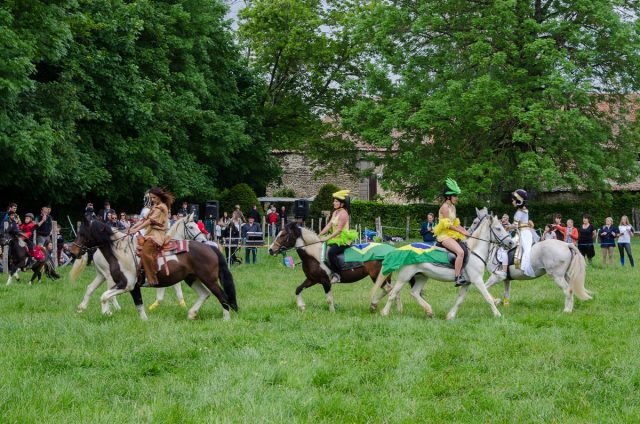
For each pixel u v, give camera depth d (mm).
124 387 8305
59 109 24938
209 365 9305
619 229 24109
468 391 8344
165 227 12664
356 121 37562
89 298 14492
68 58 26359
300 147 45406
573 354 9891
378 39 36750
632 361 9336
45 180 23859
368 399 7867
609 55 34000
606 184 35156
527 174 31969
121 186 30953
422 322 12406
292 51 45562
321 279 13953
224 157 39219
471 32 34062
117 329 11406
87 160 27156
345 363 9477
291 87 49281
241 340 10750
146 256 12312
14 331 11305
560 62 32188
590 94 35594
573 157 32875
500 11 32438
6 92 20953
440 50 36062
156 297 15352
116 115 28828
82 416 7238
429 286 18547
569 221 23688
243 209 38594
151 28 31828
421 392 8250
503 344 10594
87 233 12641
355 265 13859
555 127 32094
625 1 35375
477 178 34406
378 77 36656
